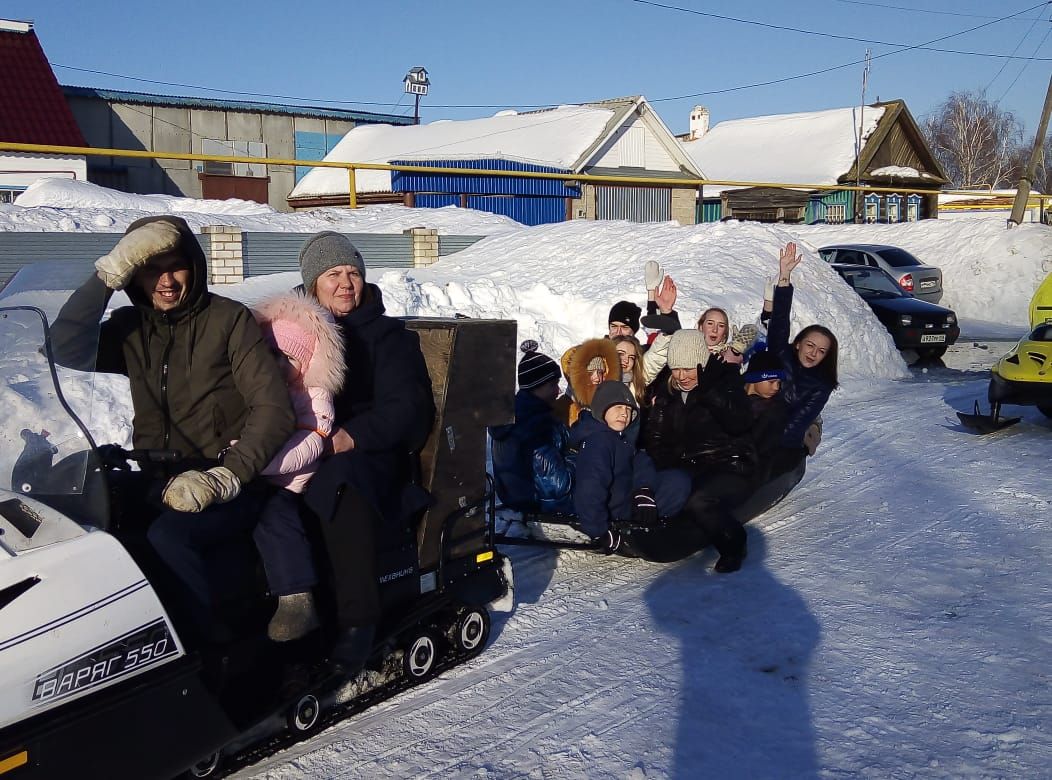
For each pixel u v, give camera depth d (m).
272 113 40.84
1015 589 5.26
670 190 31.69
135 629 2.89
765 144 42.00
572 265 14.48
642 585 5.51
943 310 15.61
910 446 8.90
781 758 3.62
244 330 3.31
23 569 2.70
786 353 6.61
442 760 3.63
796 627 4.85
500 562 4.61
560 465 5.64
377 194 28.98
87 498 2.99
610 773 3.54
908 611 5.02
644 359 6.30
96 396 6.40
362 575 3.68
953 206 46.25
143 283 3.23
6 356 3.13
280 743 3.67
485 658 4.54
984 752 3.60
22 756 2.62
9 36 28.52
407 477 4.10
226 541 3.31
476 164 26.62
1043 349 9.21
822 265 15.19
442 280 13.47
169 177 38.44
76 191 20.08
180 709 3.04
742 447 5.76
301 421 3.49
